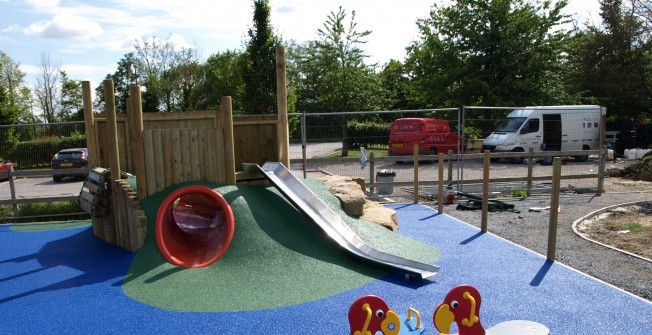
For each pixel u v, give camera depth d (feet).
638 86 90.02
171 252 22.38
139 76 184.24
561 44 84.79
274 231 23.09
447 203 39.83
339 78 90.89
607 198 41.81
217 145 25.99
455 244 26.14
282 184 25.61
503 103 81.92
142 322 16.56
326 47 91.56
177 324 16.31
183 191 23.95
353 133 50.60
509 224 31.53
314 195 25.59
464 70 85.20
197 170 26.05
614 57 90.89
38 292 19.77
